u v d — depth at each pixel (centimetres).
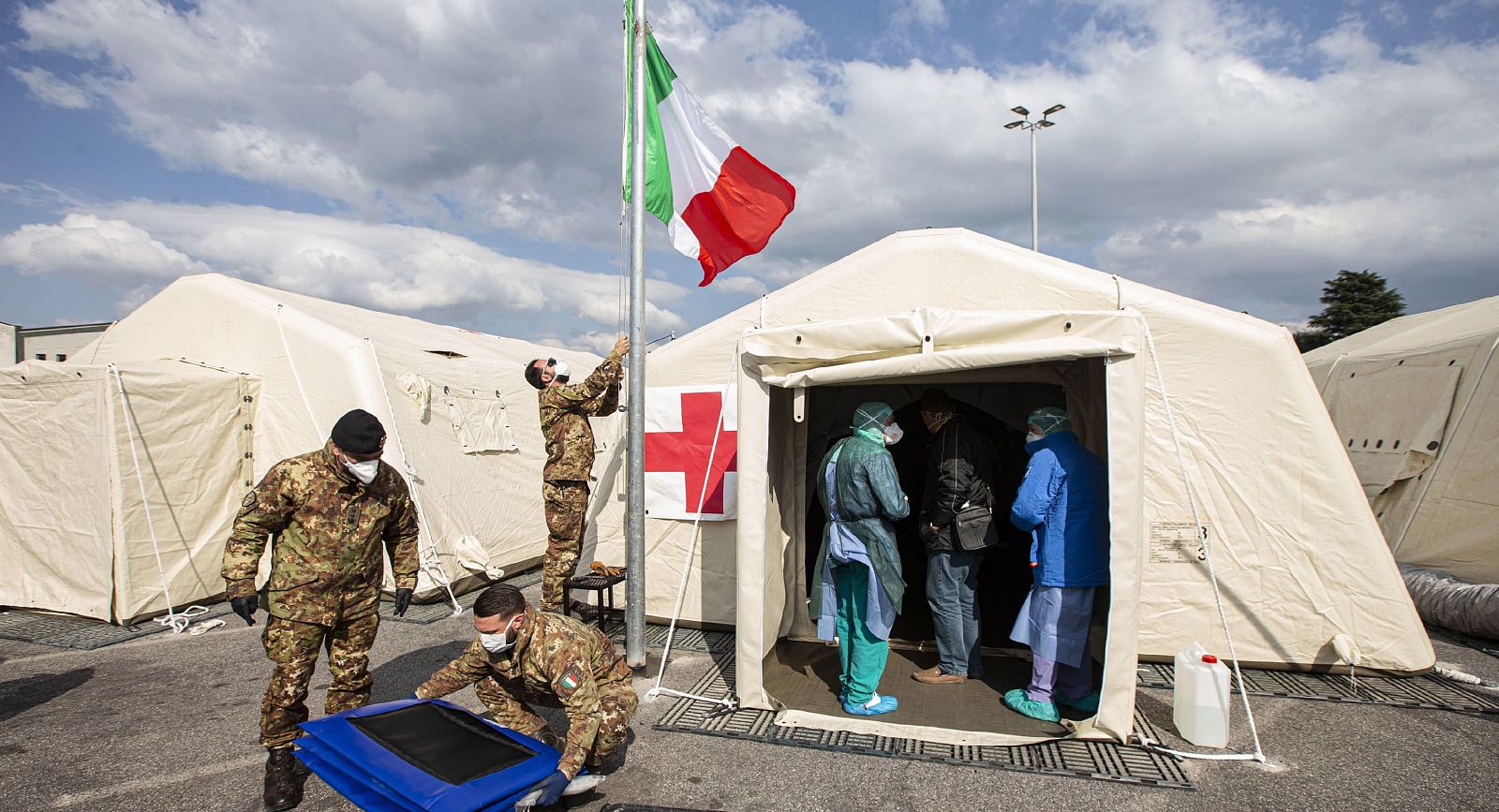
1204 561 496
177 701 469
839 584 438
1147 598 504
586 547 638
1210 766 369
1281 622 487
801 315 569
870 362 411
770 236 587
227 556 330
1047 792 346
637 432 495
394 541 378
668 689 467
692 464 598
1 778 370
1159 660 506
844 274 562
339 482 340
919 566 754
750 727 417
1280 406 486
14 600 665
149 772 376
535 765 293
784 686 479
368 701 368
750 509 443
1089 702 425
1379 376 804
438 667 524
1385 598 476
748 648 441
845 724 412
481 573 761
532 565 895
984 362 395
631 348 495
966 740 393
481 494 803
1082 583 410
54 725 432
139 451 643
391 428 695
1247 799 339
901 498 414
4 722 436
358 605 354
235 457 711
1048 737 394
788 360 441
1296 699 448
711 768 372
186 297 776
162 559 655
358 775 285
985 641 568
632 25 516
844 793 347
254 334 739
